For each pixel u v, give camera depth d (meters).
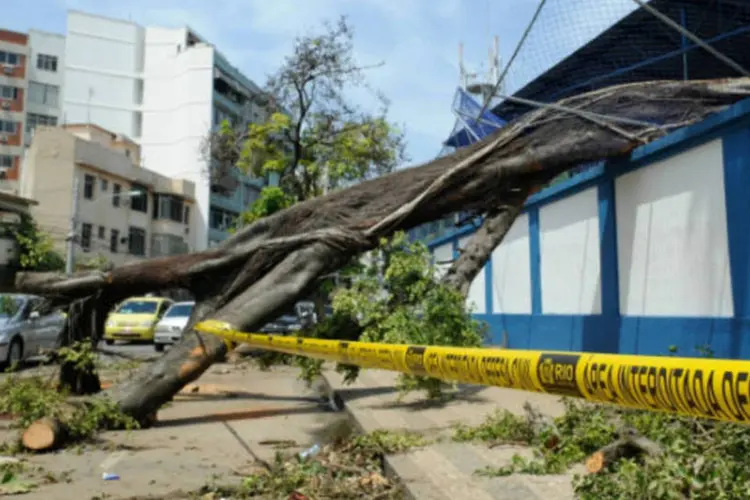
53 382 10.52
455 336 9.41
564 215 12.89
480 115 10.89
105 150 39.38
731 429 4.60
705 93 9.81
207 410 10.36
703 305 8.94
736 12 11.29
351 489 5.43
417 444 6.64
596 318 11.52
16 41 51.47
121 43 51.84
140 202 43.00
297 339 3.96
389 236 10.03
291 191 25.91
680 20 11.21
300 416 9.77
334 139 26.19
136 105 51.66
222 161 29.03
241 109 53.94
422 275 9.59
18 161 50.88
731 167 8.38
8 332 14.68
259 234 9.86
